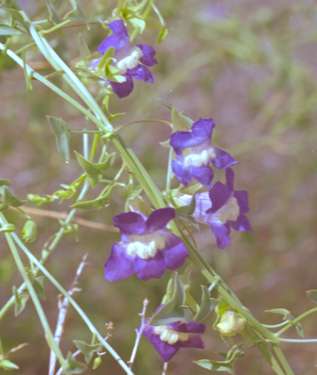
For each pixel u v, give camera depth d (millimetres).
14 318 814
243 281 868
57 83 569
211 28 828
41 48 503
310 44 1048
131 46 505
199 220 490
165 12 801
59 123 491
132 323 799
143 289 808
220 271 841
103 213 777
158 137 899
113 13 518
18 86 778
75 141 808
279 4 997
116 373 786
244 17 985
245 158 945
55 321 817
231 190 489
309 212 933
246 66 978
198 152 485
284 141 893
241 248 892
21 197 840
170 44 928
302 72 851
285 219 910
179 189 489
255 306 887
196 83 953
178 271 489
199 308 479
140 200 485
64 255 822
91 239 813
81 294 819
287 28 873
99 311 817
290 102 878
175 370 806
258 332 489
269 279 897
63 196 512
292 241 910
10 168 844
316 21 875
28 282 495
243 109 986
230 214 491
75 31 586
